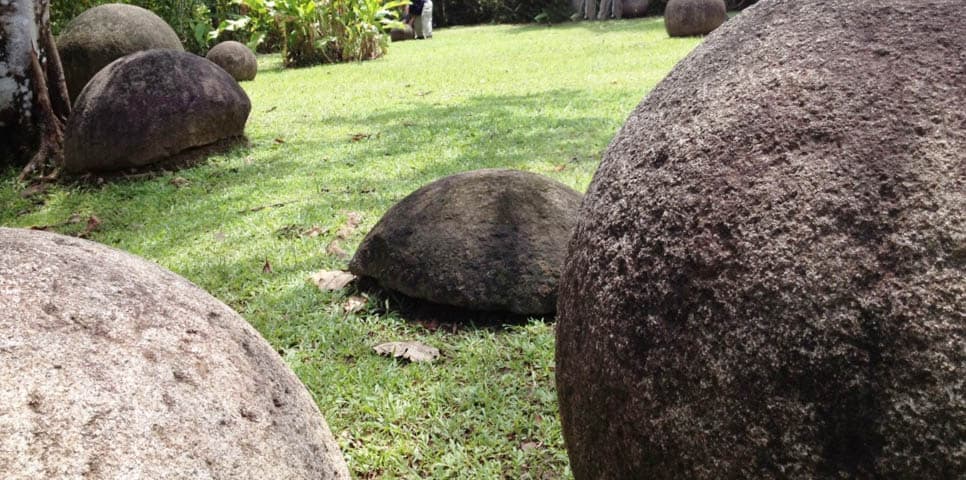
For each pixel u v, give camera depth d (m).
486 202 3.48
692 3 14.05
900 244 1.21
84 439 1.17
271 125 7.94
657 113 1.62
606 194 1.61
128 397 1.26
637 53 12.21
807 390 1.22
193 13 14.83
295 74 12.53
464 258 3.35
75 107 6.42
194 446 1.28
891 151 1.28
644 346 1.41
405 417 2.71
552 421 2.61
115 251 1.70
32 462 1.11
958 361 1.14
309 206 5.14
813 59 1.44
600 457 1.53
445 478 2.37
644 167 1.54
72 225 5.20
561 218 3.46
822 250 1.25
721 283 1.33
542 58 12.60
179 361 1.39
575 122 7.01
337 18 13.88
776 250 1.29
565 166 5.56
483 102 8.52
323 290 3.79
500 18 24.61
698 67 1.63
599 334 1.50
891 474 1.16
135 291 1.48
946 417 1.14
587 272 1.58
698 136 1.47
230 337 1.57
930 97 1.31
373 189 5.41
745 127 1.42
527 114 7.55
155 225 5.01
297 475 1.44
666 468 1.38
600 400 1.50
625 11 22.36
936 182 1.23
